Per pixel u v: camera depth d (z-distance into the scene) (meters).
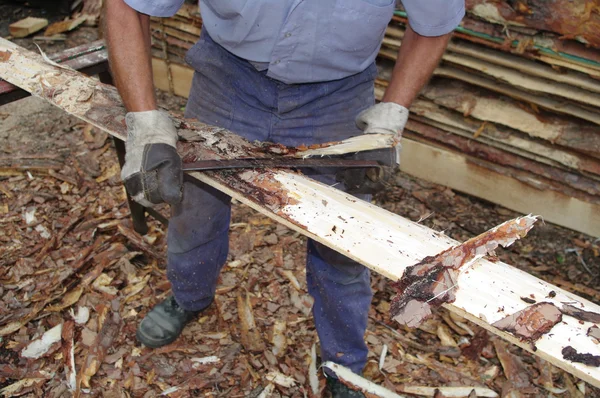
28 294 2.60
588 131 2.99
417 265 1.34
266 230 3.14
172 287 2.34
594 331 1.17
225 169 1.65
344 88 1.98
